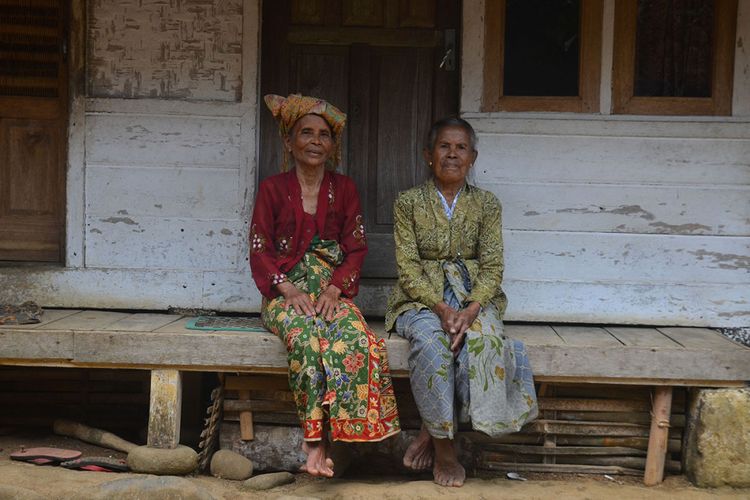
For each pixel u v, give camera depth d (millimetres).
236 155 4223
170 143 4223
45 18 4312
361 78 4402
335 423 3357
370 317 4254
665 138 4164
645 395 3830
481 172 4184
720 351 3648
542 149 4180
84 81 4207
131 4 4191
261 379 3834
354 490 3451
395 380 3896
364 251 3811
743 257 4180
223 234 4242
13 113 4332
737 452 3600
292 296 3605
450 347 3490
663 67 4188
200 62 4207
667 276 4199
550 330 4098
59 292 4254
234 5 4184
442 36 4371
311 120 3650
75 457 3729
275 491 3535
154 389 3719
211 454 3846
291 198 3725
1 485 3279
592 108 4188
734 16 4133
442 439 3477
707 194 4168
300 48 4395
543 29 4195
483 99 4195
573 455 3848
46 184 4371
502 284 4203
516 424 3443
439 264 3756
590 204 4191
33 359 3730
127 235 4254
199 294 4250
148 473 3615
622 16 4160
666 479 3748
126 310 4332
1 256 4391
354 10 4375
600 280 4207
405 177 4441
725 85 4168
